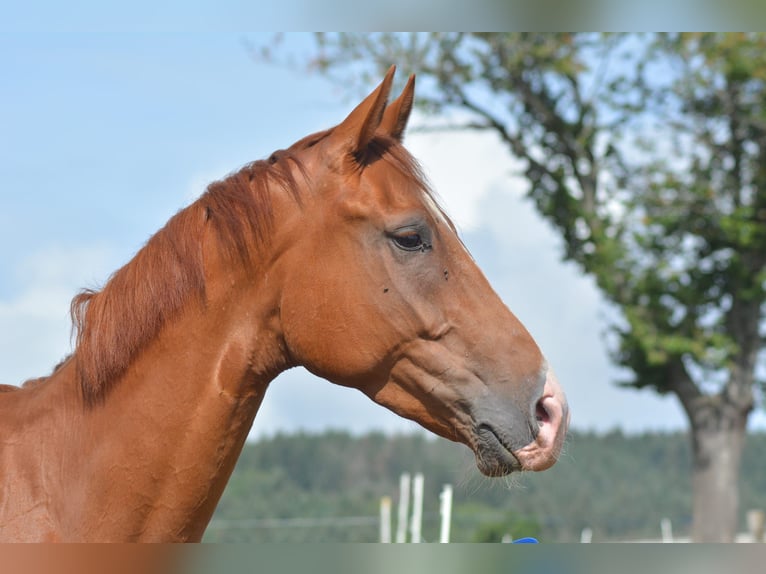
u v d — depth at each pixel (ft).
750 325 61.87
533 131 63.10
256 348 11.34
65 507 10.74
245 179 11.59
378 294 11.17
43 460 10.98
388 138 12.01
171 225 11.56
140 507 10.73
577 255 62.80
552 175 61.98
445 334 11.25
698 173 60.64
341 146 11.52
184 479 10.87
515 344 11.25
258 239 11.29
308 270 11.23
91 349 11.14
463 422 11.25
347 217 11.26
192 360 11.05
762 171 58.08
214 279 11.23
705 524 62.64
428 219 11.42
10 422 11.34
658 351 58.75
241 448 11.52
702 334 60.34
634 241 60.34
